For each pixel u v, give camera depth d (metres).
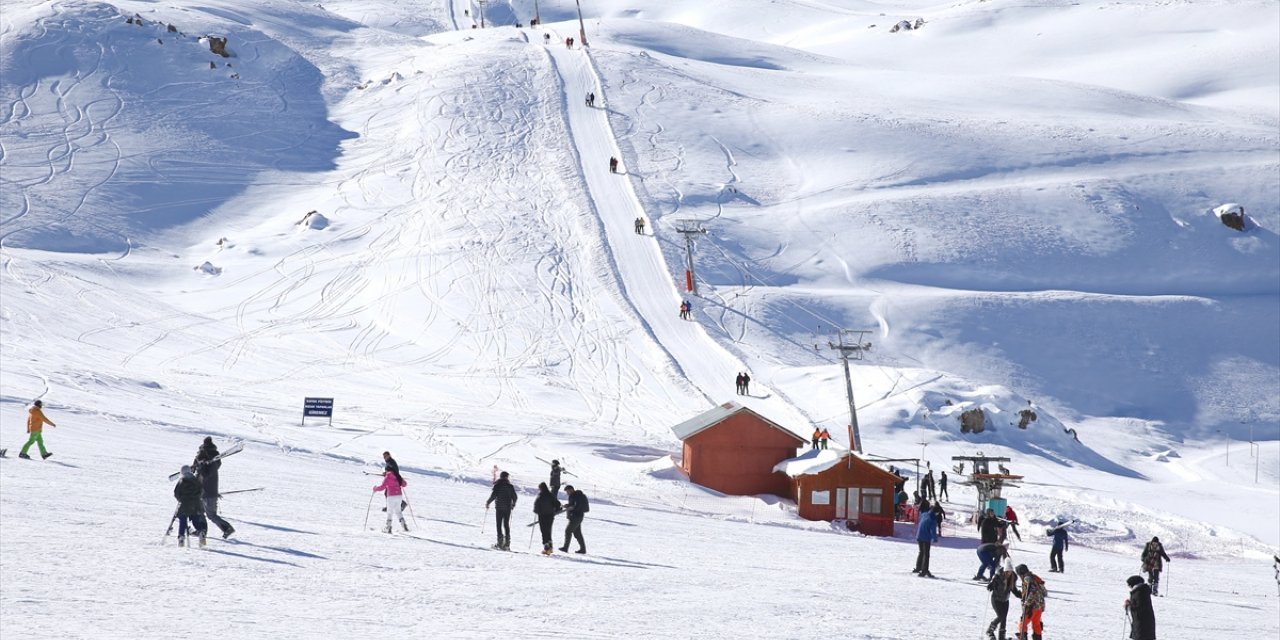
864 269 97.88
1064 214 110.62
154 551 17.31
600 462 48.56
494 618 14.41
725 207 107.44
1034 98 162.88
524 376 67.56
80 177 103.19
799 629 15.77
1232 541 44.75
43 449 27.91
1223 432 81.94
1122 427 80.81
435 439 49.94
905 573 26.11
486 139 121.44
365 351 70.81
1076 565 33.69
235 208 104.25
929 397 70.62
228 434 41.25
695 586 19.64
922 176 119.25
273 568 16.94
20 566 14.80
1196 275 103.75
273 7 181.75
